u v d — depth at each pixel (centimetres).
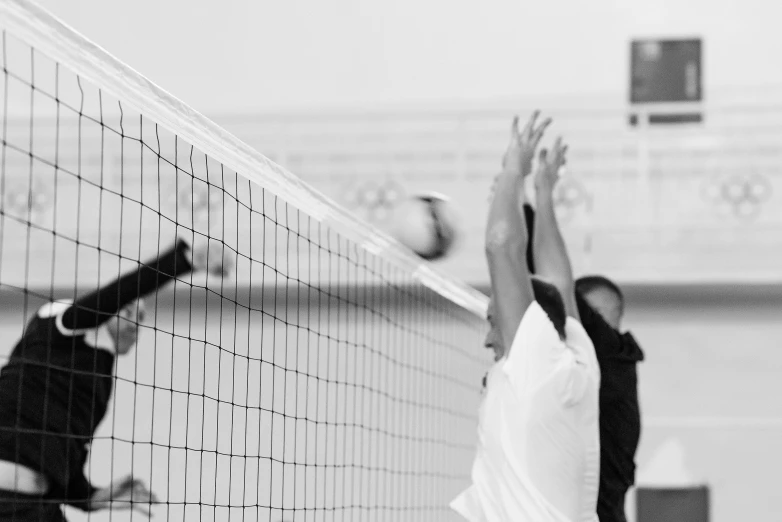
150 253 2445
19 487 735
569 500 544
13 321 2169
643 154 2472
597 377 574
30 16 487
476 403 1510
